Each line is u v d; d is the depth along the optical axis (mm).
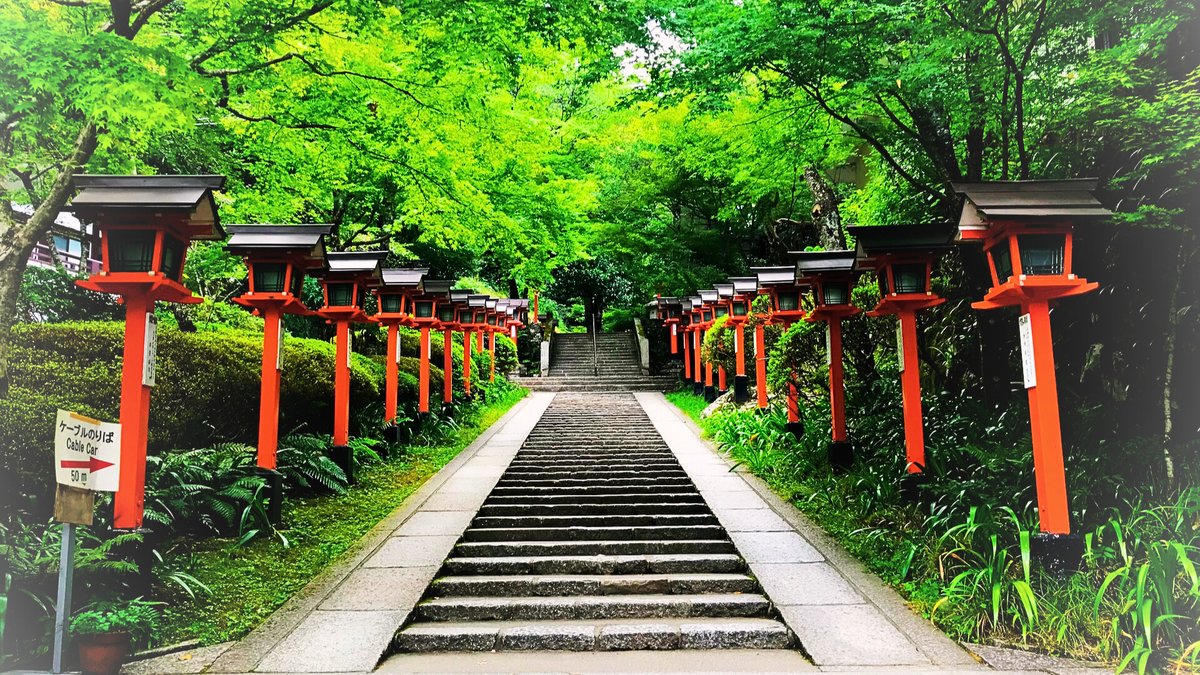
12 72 4496
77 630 3752
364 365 10875
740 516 6730
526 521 6723
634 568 5633
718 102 7117
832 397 7777
